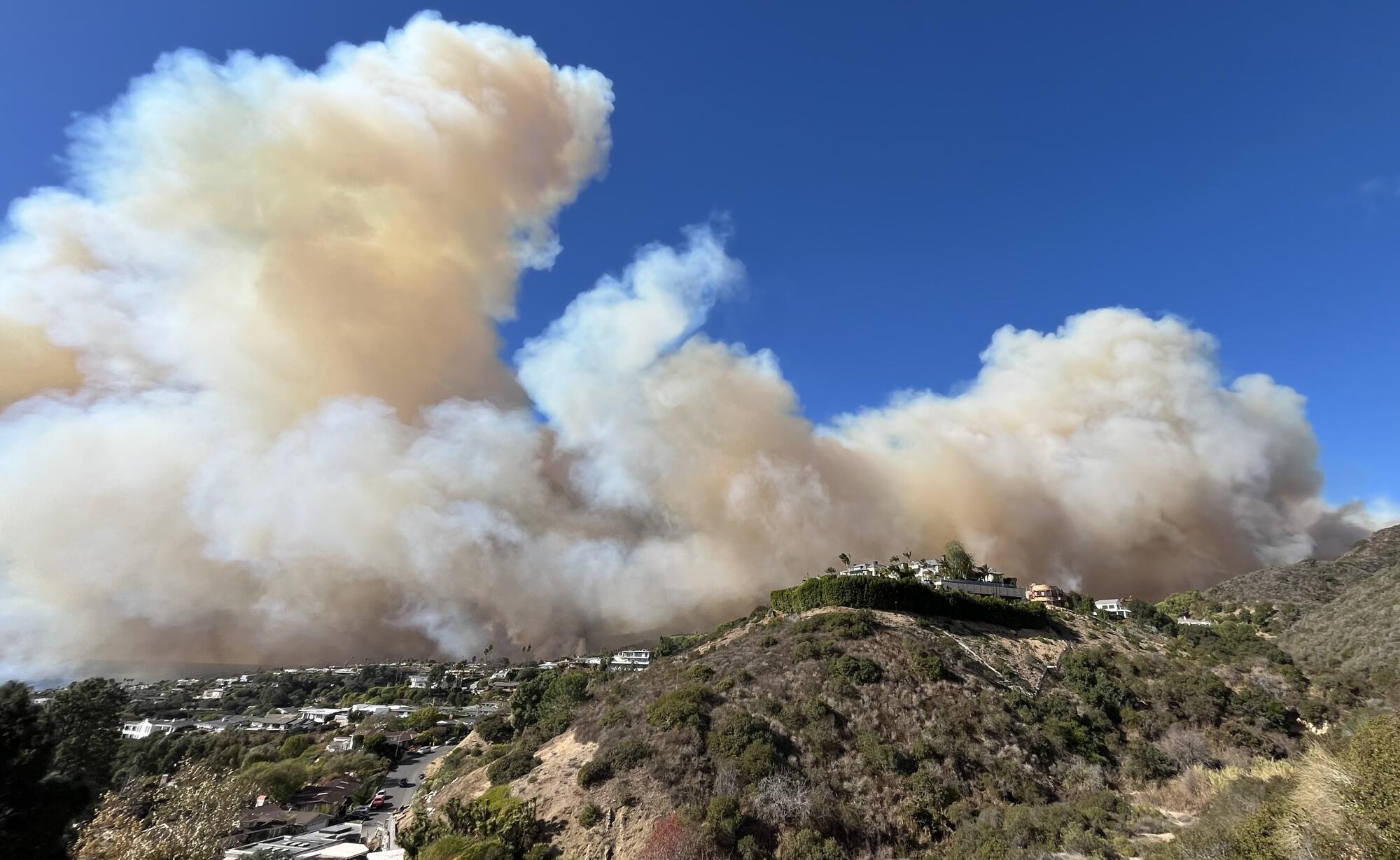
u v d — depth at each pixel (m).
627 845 24.66
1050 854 22.30
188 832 26.00
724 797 25.77
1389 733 14.00
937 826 26.25
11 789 19.52
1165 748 33.72
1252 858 15.06
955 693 35.81
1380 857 12.34
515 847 25.28
